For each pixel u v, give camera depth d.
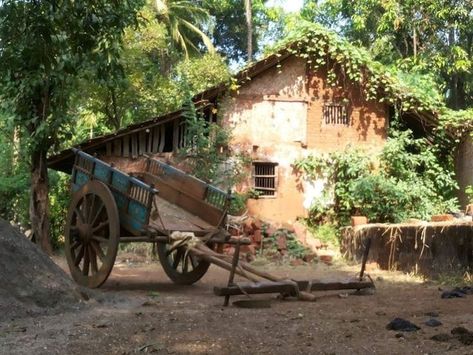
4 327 5.56
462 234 9.98
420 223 11.58
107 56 10.37
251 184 16.91
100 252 9.09
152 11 24.86
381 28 23.56
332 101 17.33
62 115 13.78
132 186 8.81
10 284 6.45
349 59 16.84
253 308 7.05
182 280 10.02
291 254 14.52
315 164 16.92
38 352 4.56
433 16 23.38
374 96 17.11
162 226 8.73
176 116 16.56
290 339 5.14
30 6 7.86
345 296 8.23
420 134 17.83
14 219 19.39
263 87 17.22
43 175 14.33
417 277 10.82
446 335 5.10
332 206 16.89
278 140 17.11
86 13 8.70
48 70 8.71
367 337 5.23
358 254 13.82
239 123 17.06
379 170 16.81
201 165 16.36
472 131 16.30
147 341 5.01
